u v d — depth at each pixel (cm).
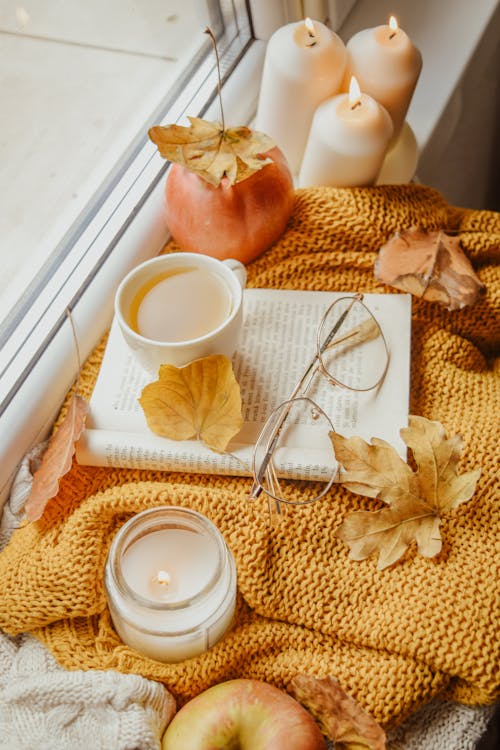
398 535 62
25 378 67
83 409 64
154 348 62
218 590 60
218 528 62
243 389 67
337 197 72
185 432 64
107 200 73
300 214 72
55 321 68
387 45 71
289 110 73
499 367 72
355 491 62
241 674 61
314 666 61
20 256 71
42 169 72
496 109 98
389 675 60
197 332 64
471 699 61
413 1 86
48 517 64
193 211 67
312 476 63
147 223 72
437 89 82
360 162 71
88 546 62
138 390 67
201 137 67
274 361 68
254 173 67
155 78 77
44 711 59
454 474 62
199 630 59
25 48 70
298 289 72
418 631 60
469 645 59
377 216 71
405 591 61
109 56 74
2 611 62
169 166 74
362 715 57
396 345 68
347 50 73
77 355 67
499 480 64
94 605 62
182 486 64
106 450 64
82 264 70
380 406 65
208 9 78
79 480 65
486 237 71
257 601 62
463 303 69
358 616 61
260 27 79
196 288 65
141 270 65
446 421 67
